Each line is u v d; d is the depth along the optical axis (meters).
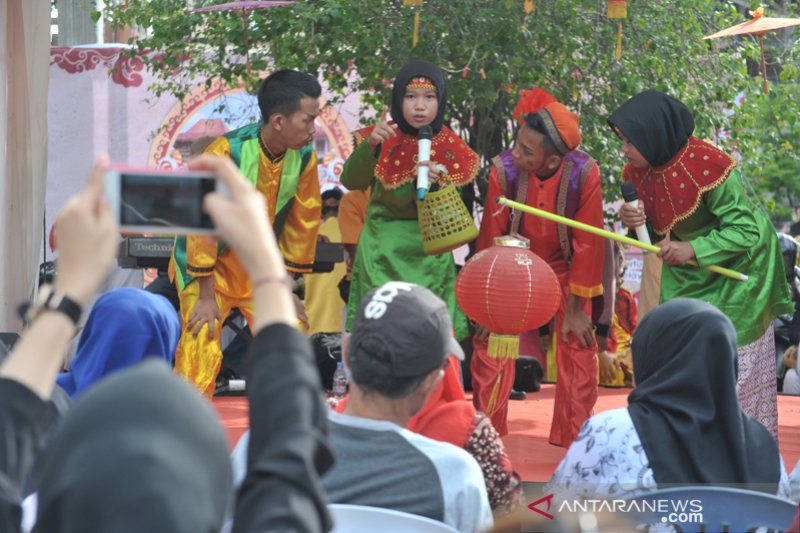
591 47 7.72
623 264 7.95
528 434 5.64
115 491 0.97
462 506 2.15
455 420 2.63
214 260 4.95
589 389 5.24
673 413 2.78
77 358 3.10
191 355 4.98
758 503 2.39
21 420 1.27
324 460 1.29
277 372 1.30
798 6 8.55
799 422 6.23
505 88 7.57
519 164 5.13
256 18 7.36
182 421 1.02
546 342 6.00
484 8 7.26
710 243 4.96
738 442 2.76
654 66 7.78
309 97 4.93
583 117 7.71
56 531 0.99
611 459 2.75
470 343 6.84
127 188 1.32
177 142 9.55
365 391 2.16
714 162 5.00
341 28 7.16
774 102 8.17
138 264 6.50
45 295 1.30
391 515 1.95
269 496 1.20
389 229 5.15
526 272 4.78
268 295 1.32
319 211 5.22
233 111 9.46
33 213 6.36
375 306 2.16
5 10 6.14
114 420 1.01
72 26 10.09
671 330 2.84
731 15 8.33
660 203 5.11
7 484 1.26
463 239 5.04
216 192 1.35
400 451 2.14
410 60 7.22
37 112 6.35
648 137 4.98
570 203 5.15
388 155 5.07
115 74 9.48
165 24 7.79
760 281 5.05
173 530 0.97
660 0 7.95
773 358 5.16
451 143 5.10
